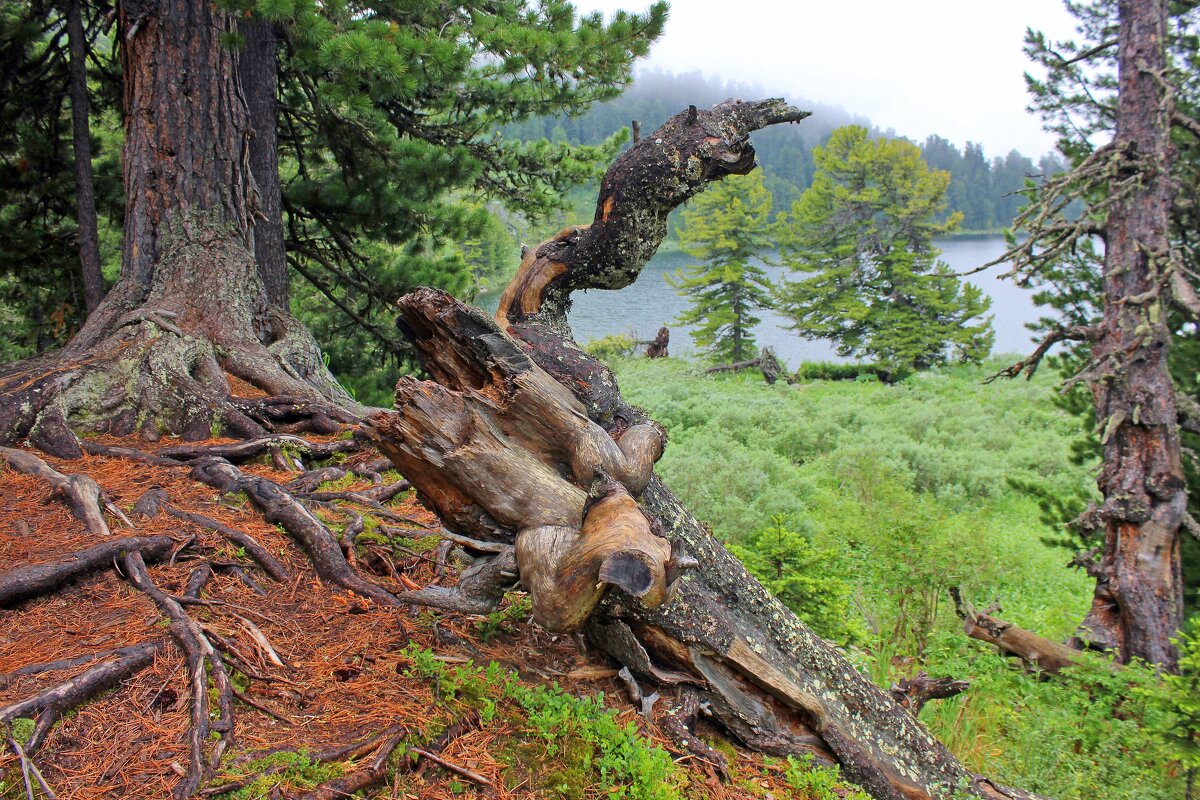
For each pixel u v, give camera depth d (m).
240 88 7.38
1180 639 7.56
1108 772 5.10
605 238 3.44
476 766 2.66
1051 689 6.46
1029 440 18.30
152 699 2.63
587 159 12.55
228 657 2.91
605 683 3.36
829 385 30.62
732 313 41.31
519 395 3.03
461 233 12.28
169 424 5.55
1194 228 9.27
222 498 4.38
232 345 6.55
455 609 3.10
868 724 3.55
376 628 3.36
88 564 3.30
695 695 3.28
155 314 6.16
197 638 2.89
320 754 2.48
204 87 7.03
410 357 13.42
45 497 3.96
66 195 10.99
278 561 3.77
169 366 5.73
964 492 14.31
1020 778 5.00
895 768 3.47
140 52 6.89
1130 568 7.89
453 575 3.97
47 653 2.77
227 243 7.04
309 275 12.43
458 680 2.99
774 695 3.34
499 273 41.62
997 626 7.05
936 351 35.12
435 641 3.34
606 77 9.48
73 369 5.41
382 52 7.16
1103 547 8.52
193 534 3.76
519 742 2.81
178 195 6.94
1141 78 8.30
